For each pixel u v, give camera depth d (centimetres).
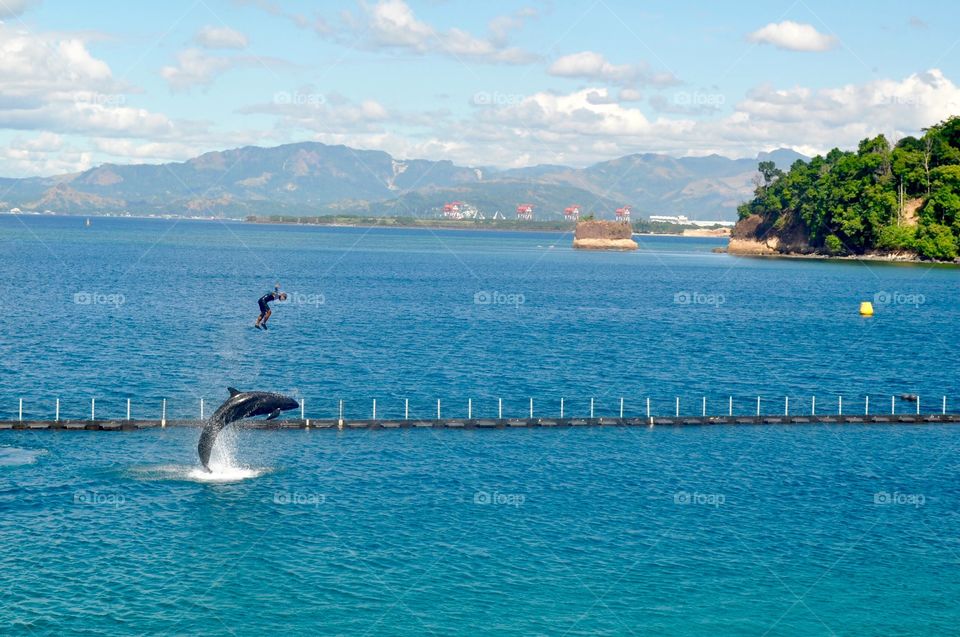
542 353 12075
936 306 19775
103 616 4191
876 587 4741
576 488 6134
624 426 7962
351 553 4950
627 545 5169
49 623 4109
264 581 4594
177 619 4200
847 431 7988
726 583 4734
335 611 4328
